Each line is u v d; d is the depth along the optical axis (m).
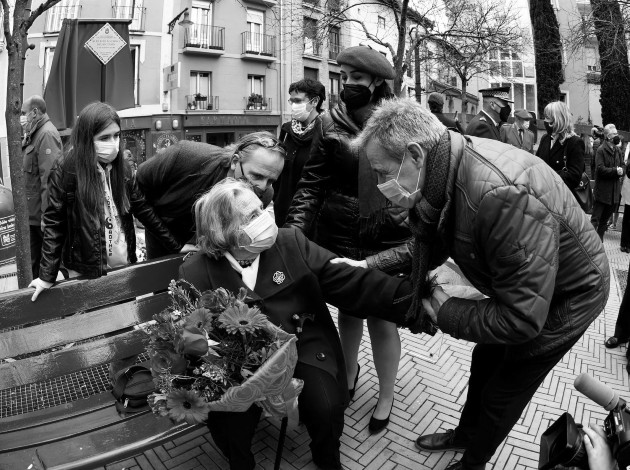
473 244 1.96
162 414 2.16
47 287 2.73
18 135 3.73
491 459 2.86
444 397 3.43
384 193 2.05
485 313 2.00
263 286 2.58
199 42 23.95
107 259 3.02
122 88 5.47
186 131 24.00
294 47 26.78
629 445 1.43
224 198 2.47
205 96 24.53
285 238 2.68
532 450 2.94
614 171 8.73
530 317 1.88
